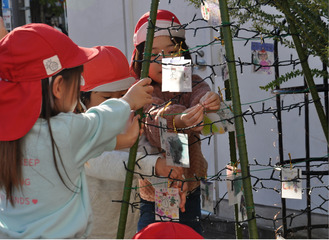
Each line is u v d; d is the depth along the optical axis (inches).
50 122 53.9
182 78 58.8
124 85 81.8
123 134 60.0
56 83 55.6
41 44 54.1
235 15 66.4
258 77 123.3
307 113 92.3
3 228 56.1
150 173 68.7
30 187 54.4
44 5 289.3
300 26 59.3
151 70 80.4
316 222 115.7
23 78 53.8
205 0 60.2
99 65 79.9
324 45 59.8
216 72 63.4
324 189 112.2
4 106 53.7
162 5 118.3
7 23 235.9
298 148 119.3
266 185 124.4
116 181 76.9
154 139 72.2
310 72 61.2
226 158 129.3
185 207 82.4
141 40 82.2
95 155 58.0
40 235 53.7
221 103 66.9
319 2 56.1
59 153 53.6
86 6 152.6
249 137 126.8
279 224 118.9
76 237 56.2
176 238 52.3
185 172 81.1
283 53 117.3
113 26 147.4
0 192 57.5
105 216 76.8
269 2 59.3
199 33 111.0
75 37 156.3
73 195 56.4
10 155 53.9
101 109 57.6
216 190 130.0
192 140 82.8
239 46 125.3
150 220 79.7
